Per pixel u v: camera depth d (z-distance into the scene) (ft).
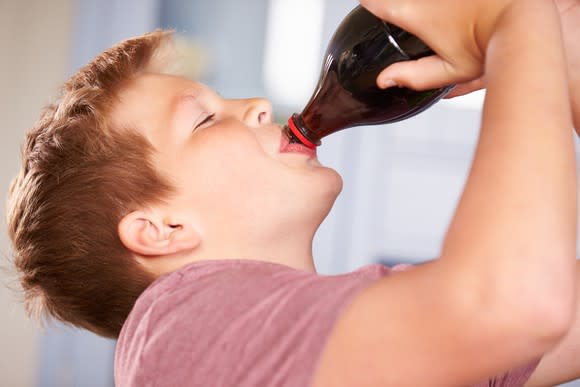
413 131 12.24
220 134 4.26
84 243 4.33
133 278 4.26
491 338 2.66
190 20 12.22
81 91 4.56
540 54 2.88
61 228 4.39
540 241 2.63
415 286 2.81
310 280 3.25
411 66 3.24
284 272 3.40
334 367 2.89
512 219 2.67
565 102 2.85
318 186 4.31
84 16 11.94
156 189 4.21
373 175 12.27
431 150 12.23
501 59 2.93
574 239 2.70
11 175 11.82
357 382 2.85
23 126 11.87
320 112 4.15
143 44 4.89
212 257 4.19
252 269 3.50
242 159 4.24
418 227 12.31
